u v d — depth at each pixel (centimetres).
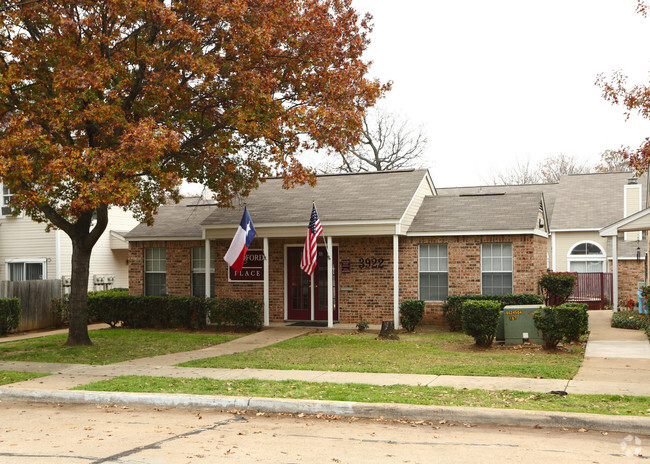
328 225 1894
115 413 903
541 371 1089
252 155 1698
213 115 1563
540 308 1371
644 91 1367
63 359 1385
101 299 2059
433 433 759
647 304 1781
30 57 1331
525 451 673
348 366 1205
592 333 1630
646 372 1080
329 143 1479
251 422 831
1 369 1257
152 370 1210
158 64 1398
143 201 1655
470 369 1134
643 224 1967
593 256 2962
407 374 1106
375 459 648
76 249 1633
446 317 1812
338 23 1603
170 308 1980
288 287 2094
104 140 1406
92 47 1315
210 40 1470
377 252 1973
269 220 1956
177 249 2194
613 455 654
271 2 1421
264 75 1454
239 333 1864
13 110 1377
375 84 1575
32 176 1305
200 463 638
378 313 1967
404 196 2005
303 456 662
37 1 1277
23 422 849
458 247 1903
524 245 1845
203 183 1742
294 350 1471
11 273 2605
